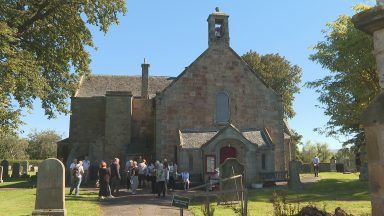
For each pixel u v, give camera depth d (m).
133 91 44.59
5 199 19.22
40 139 92.69
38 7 24.28
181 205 10.26
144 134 37.06
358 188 23.25
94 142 34.88
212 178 25.30
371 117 3.64
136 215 14.53
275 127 35.03
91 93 42.62
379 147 3.56
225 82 34.84
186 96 33.81
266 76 57.81
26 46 25.52
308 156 71.00
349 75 23.91
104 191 20.33
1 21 20.81
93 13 25.95
